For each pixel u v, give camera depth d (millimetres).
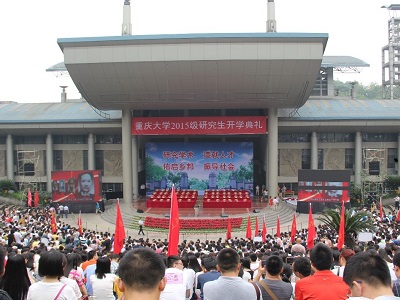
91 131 58469
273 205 50719
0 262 6094
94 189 48438
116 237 19422
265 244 22812
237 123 52125
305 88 47156
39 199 53219
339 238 22125
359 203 52406
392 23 80438
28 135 60219
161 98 49531
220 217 44219
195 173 58562
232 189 58312
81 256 13703
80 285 8891
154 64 44344
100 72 45438
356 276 4414
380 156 57750
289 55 43188
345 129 57656
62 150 60438
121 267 3859
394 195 53062
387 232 26266
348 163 59219
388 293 4289
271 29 45969
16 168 60812
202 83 46688
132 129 53000
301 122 56375
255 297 6168
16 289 6879
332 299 5977
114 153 59938
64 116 58406
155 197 50906
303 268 7406
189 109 58906
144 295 3750
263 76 45500
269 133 53781
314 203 45375
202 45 43250
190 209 48406
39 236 26031
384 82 83500
